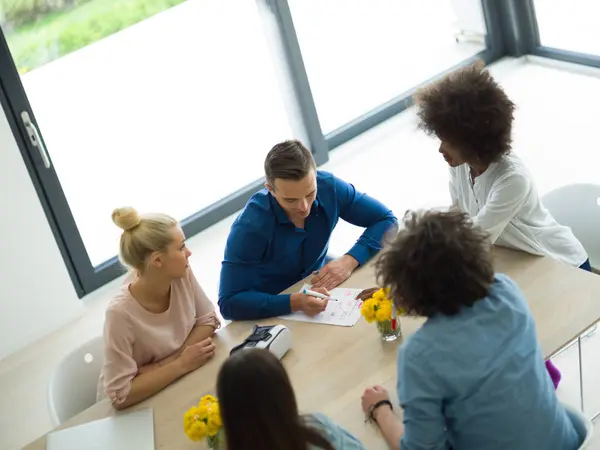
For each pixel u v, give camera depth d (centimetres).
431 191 409
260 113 446
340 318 227
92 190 412
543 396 160
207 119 434
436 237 152
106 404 219
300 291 241
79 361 241
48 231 371
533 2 478
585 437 172
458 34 497
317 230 265
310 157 242
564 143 417
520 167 228
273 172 238
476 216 230
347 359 210
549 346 196
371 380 201
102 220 412
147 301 229
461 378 152
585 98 448
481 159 222
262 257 260
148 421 206
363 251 254
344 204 271
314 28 452
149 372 220
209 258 405
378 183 427
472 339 154
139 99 414
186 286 238
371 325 221
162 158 427
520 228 231
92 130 404
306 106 439
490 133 215
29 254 369
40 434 325
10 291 369
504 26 496
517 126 441
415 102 228
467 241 153
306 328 227
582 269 226
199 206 429
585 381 277
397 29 479
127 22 397
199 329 237
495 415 156
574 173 392
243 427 143
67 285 383
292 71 431
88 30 385
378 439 181
